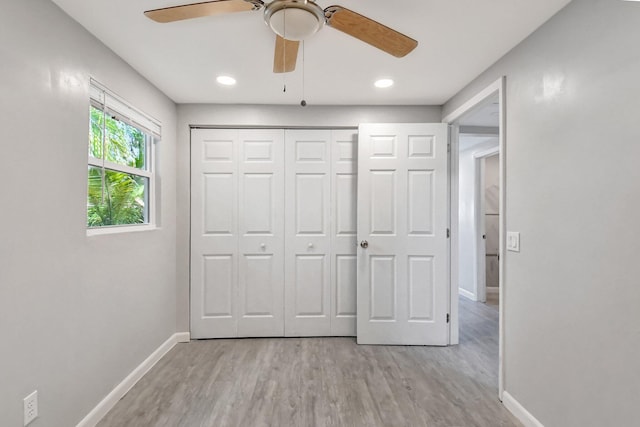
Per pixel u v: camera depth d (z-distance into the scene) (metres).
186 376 2.29
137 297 2.24
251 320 2.99
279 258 3.00
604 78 1.33
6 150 1.27
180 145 2.90
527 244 1.79
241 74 2.30
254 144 2.99
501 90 2.02
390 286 2.85
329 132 3.01
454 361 2.54
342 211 3.02
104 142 1.90
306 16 1.21
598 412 1.36
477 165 4.54
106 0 1.49
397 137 2.82
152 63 2.12
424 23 1.68
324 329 3.02
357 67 2.19
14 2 1.30
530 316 1.77
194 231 2.95
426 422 1.80
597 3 1.36
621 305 1.26
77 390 1.66
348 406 1.94
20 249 1.33
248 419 1.82
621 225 1.26
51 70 1.49
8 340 1.28
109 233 1.93
